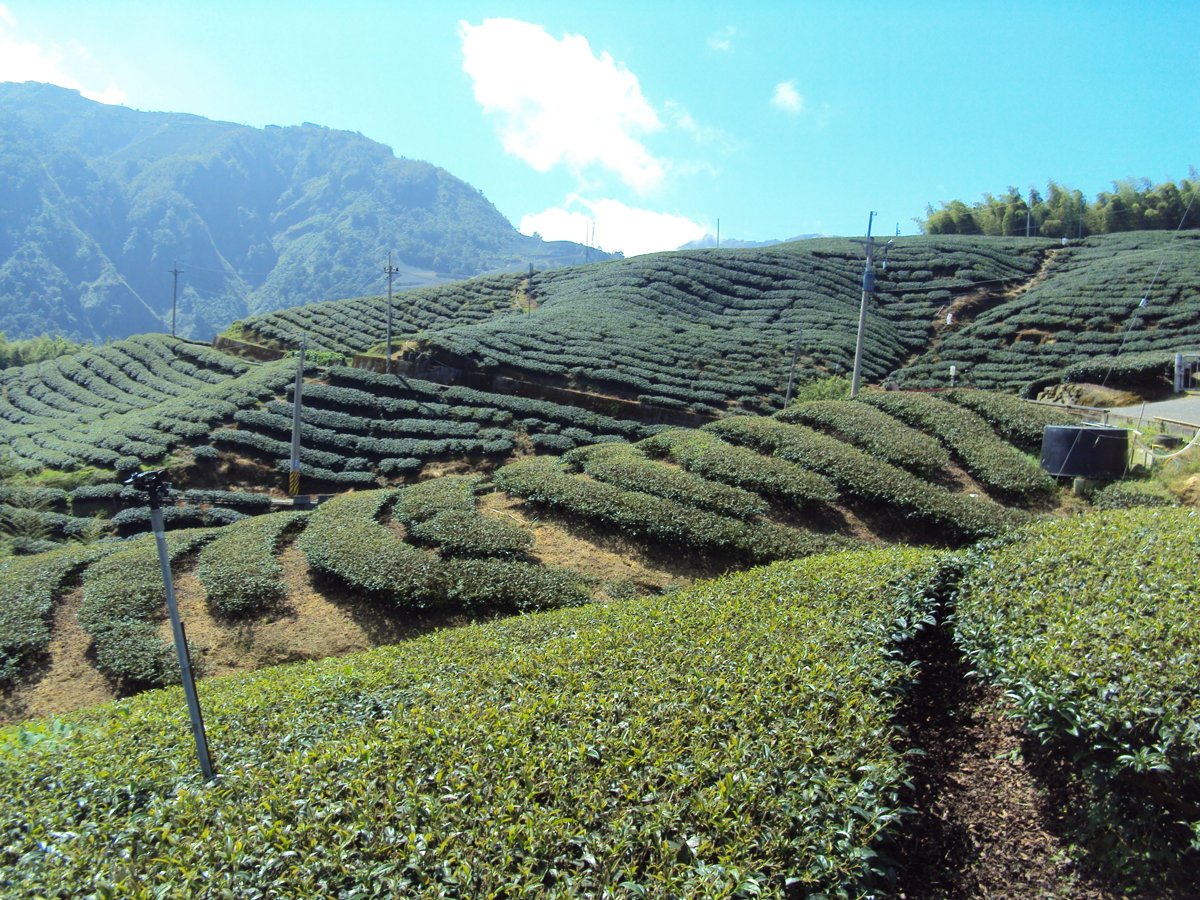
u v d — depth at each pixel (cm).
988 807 883
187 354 6875
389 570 2050
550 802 741
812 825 687
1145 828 745
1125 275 6116
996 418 2617
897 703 916
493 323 6506
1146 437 2484
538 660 1144
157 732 1220
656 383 5247
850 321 6488
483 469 4297
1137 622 917
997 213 9544
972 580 1232
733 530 2106
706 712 877
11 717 1777
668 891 605
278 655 1898
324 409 4944
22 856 802
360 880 651
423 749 873
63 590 2262
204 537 2519
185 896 658
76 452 4734
